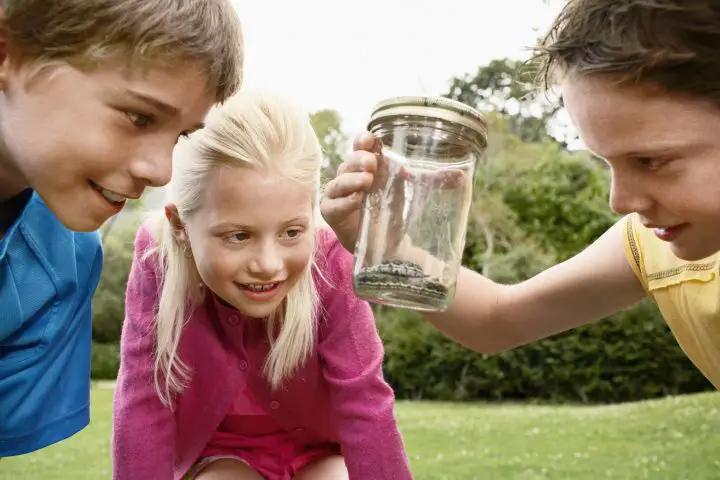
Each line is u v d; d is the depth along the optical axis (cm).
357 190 133
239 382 169
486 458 498
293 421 179
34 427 173
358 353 170
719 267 150
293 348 166
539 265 1122
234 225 147
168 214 161
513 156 1205
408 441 579
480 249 1170
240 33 140
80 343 183
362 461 167
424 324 1095
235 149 144
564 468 455
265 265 147
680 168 113
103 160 123
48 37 118
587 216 1150
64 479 432
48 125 122
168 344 165
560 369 997
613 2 110
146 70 121
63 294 172
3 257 156
